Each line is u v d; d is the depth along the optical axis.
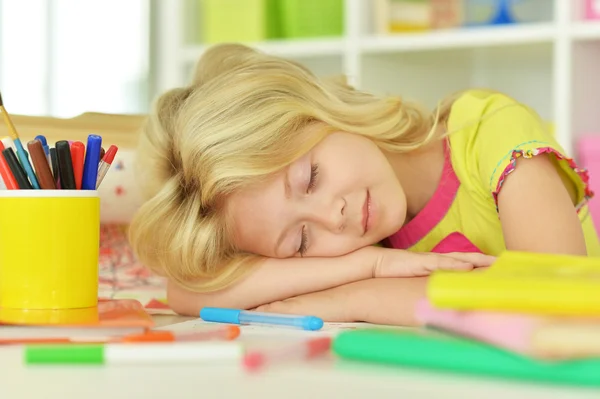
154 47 2.51
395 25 2.18
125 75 2.52
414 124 1.20
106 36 2.51
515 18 2.11
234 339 0.72
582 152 1.89
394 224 1.07
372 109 1.12
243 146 1.02
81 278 0.81
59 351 0.59
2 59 2.35
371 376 0.53
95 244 0.83
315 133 1.05
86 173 0.83
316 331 0.79
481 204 1.14
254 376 0.54
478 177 1.12
